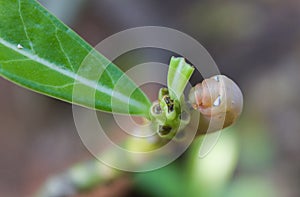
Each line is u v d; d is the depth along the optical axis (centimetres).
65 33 29
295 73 99
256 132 89
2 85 94
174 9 110
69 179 35
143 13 107
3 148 89
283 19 108
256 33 106
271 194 75
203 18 109
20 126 92
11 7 28
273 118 93
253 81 99
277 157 85
